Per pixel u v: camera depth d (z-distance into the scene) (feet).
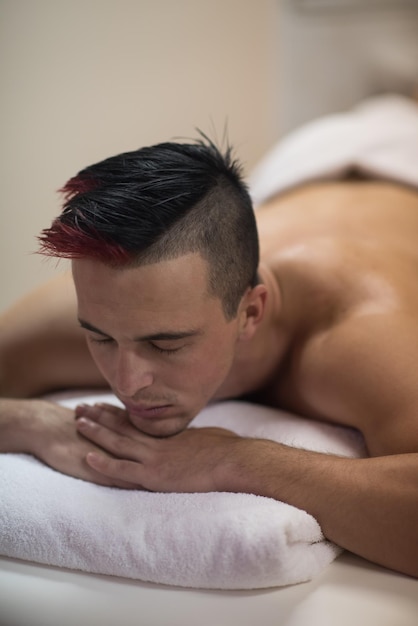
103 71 7.04
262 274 3.15
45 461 2.78
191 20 7.11
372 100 6.95
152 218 2.37
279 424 2.97
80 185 2.61
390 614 2.22
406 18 6.66
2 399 2.99
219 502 2.44
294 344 3.17
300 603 2.26
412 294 3.14
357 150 5.10
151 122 7.25
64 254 2.39
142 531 2.40
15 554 2.50
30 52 6.84
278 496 2.48
